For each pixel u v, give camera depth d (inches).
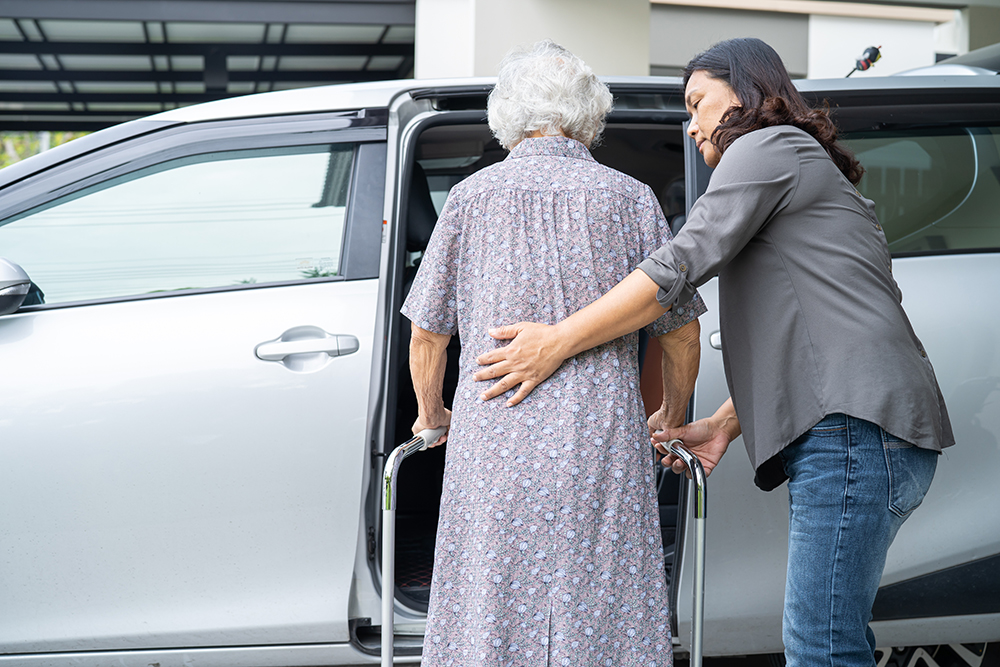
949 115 82.7
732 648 79.0
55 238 77.2
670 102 82.9
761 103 58.7
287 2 256.2
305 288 77.5
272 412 74.3
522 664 51.2
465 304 55.8
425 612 77.5
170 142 79.0
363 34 291.3
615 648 52.4
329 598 75.0
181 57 303.3
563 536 51.8
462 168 110.3
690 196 80.1
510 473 52.3
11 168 78.1
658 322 57.7
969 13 288.7
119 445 73.1
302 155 80.2
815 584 54.4
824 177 55.5
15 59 300.2
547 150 57.3
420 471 111.7
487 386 54.2
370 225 79.0
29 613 73.4
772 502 77.9
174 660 75.1
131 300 76.6
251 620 74.5
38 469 72.7
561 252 54.6
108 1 248.2
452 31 247.6
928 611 79.0
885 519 53.8
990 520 78.2
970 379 77.6
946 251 80.9
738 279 57.7
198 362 74.4
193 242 78.4
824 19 316.2
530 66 58.0
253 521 74.2
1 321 74.9
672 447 63.4
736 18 309.7
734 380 58.8
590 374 54.1
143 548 73.6
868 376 53.2
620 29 224.7
